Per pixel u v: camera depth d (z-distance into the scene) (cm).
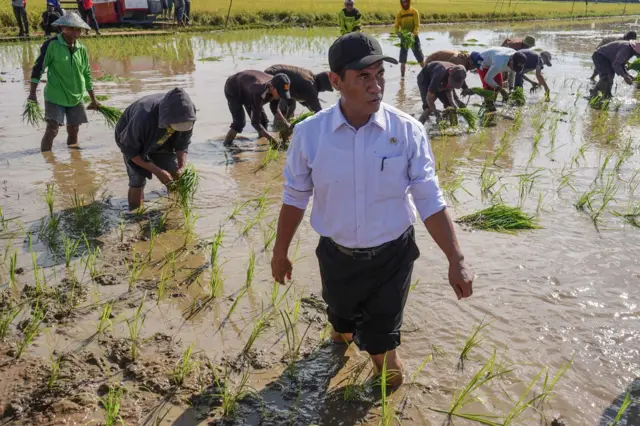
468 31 2903
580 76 1548
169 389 347
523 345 390
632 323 416
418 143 300
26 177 703
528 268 495
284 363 372
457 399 339
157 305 437
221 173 733
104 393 344
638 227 581
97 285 464
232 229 570
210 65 1580
